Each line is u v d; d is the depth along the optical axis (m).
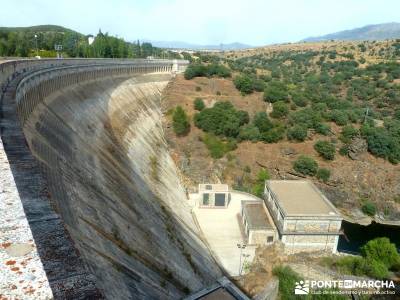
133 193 38.59
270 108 86.69
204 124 75.00
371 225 63.00
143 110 74.88
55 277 5.01
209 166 69.94
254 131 74.94
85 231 23.52
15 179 8.55
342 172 68.75
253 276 37.38
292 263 39.06
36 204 7.19
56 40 113.50
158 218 38.97
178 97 87.56
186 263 35.34
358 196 66.69
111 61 86.25
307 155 71.88
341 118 78.94
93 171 34.66
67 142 35.72
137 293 23.75
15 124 16.61
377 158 71.19
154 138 68.19
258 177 67.25
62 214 21.61
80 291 4.80
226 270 39.88
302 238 42.25
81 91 54.56
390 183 67.88
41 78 41.03
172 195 51.62
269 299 34.31
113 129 52.44
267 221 46.84
